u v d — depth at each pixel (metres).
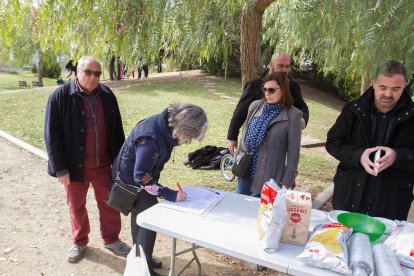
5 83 27.12
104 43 2.86
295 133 2.88
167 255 3.29
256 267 3.16
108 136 2.95
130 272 1.94
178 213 2.14
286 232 1.83
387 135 2.20
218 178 5.41
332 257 1.58
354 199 2.34
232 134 3.66
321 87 17.88
